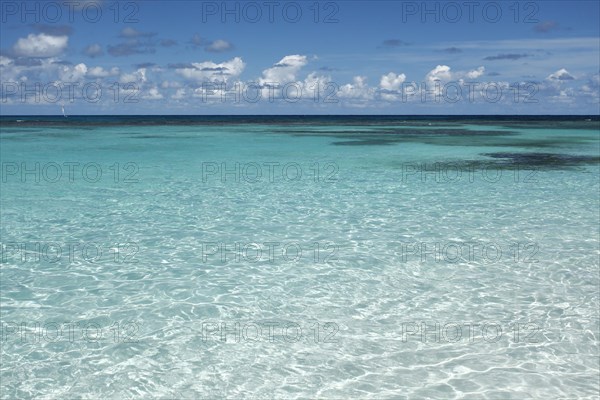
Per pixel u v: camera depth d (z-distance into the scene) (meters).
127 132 54.94
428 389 6.18
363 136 49.22
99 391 6.12
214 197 16.92
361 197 16.91
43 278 9.47
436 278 9.55
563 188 18.52
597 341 7.25
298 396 6.06
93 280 9.40
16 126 69.88
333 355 6.93
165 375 6.45
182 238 12.02
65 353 6.91
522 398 5.99
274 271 9.91
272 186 19.14
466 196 17.03
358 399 6.00
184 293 8.86
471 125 81.19
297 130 62.12
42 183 19.59
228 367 6.64
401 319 7.95
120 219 13.77
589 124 84.25
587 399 5.96
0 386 6.18
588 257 10.62
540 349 7.03
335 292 8.95
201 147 35.88
